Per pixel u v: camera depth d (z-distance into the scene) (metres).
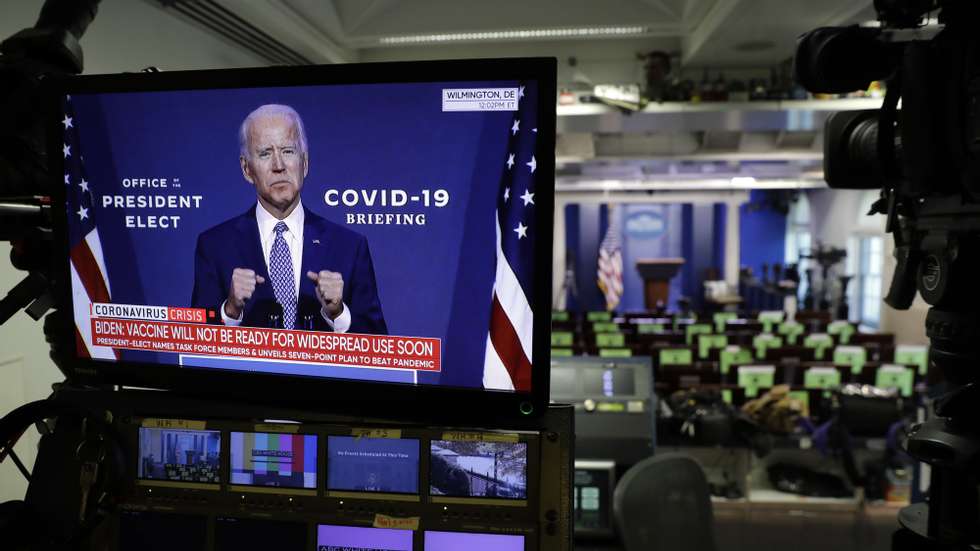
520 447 1.12
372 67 1.07
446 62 1.05
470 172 1.08
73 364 1.31
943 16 1.13
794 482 4.52
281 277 1.18
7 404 2.82
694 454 4.55
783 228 18.97
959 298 1.15
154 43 3.92
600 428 2.73
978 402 1.11
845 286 12.44
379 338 1.16
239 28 4.55
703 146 8.41
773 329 10.89
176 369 1.25
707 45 5.30
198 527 1.20
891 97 1.26
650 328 11.14
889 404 4.41
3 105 1.23
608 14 5.25
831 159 1.52
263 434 1.19
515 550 1.11
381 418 1.16
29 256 1.35
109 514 1.21
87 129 1.21
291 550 1.17
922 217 1.27
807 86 1.40
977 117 1.03
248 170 1.16
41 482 1.24
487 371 1.12
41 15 1.40
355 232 1.14
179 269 1.22
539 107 1.03
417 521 1.14
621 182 10.95
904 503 4.38
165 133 1.18
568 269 17.81
